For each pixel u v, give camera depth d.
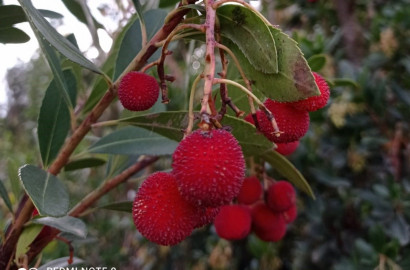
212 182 0.12
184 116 0.18
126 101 0.16
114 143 0.21
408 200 0.34
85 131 0.18
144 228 0.13
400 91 0.38
